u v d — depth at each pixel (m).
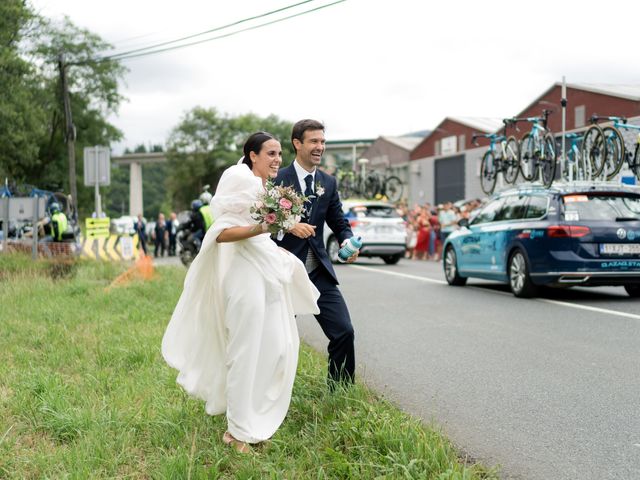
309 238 4.92
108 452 3.91
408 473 3.40
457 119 50.31
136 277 14.12
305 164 4.94
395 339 8.29
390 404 4.94
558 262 11.18
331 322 4.93
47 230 19.48
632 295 12.19
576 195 11.43
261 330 4.03
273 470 3.49
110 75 51.22
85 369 6.08
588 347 7.56
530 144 17.17
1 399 4.98
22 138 39.84
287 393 4.16
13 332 7.88
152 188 143.12
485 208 13.74
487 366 6.75
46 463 3.75
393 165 59.66
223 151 75.75
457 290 13.48
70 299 10.64
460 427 4.84
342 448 3.95
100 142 53.25
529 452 4.31
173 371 5.72
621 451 4.29
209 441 4.07
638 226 11.25
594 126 15.53
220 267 4.11
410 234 26.56
